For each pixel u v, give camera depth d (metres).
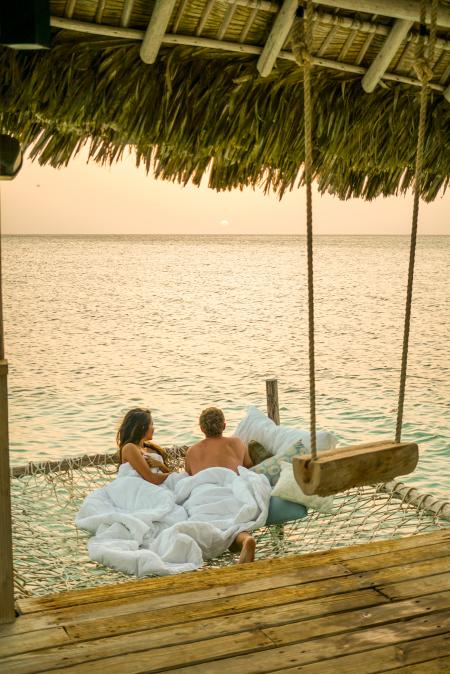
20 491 5.88
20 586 3.79
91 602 3.10
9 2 2.71
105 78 3.16
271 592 3.18
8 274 52.12
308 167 2.34
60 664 2.66
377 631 2.87
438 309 32.16
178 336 24.11
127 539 4.29
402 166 4.09
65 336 24.08
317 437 4.96
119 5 3.04
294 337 23.75
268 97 3.53
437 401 13.52
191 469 4.88
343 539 4.77
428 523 4.92
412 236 2.53
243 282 47.78
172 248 99.19
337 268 61.72
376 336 23.77
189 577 3.33
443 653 2.71
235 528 4.34
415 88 3.82
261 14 3.23
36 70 3.03
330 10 3.30
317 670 2.62
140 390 14.99
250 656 2.71
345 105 3.71
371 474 2.40
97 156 3.38
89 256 77.69
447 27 3.48
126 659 2.69
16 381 15.98
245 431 5.40
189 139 3.43
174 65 3.28
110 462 6.09
